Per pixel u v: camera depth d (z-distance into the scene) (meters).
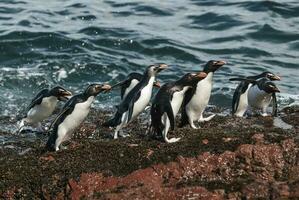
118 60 25.47
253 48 27.28
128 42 27.36
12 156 14.71
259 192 12.70
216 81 23.38
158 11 31.98
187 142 14.30
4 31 28.11
